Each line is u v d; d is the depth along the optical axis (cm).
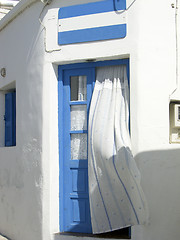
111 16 549
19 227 646
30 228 610
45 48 591
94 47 557
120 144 523
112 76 567
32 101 614
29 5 630
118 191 530
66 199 581
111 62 564
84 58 562
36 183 598
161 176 533
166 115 540
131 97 536
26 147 625
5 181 711
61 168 584
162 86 541
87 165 575
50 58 585
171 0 557
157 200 530
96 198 538
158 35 542
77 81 591
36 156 600
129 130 547
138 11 539
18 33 673
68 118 589
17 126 659
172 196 534
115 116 542
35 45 614
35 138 604
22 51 654
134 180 518
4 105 780
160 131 536
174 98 551
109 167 528
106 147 532
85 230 571
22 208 635
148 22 541
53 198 577
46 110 586
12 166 678
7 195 700
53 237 569
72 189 581
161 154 534
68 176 582
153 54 539
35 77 610
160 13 546
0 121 775
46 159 581
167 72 546
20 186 643
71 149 589
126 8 543
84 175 576
